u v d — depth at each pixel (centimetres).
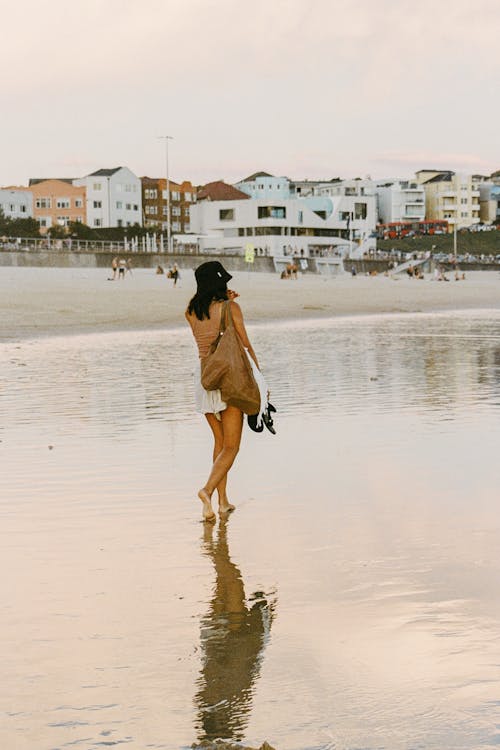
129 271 7694
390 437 819
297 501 575
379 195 17300
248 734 258
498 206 18562
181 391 1191
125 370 1489
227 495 597
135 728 263
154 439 821
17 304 3656
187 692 288
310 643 329
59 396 1140
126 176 14450
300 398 1100
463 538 479
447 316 3703
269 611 366
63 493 603
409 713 269
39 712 275
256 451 757
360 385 1234
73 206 14162
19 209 13688
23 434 852
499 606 365
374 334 2442
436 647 322
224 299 582
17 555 454
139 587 401
